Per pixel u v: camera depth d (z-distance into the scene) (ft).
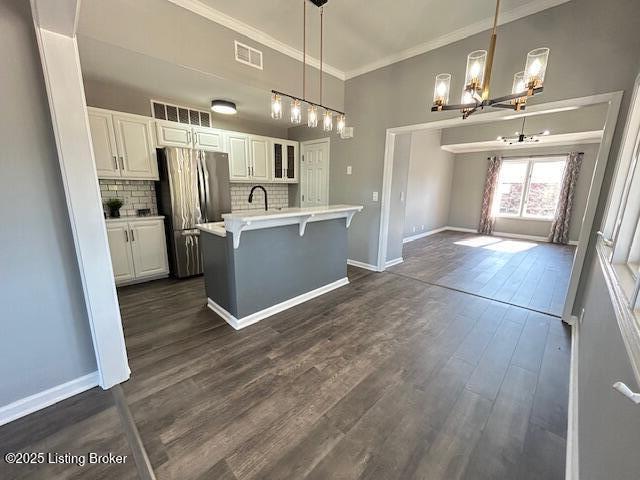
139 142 11.00
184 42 8.19
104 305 5.54
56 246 5.19
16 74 4.50
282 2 8.10
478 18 8.91
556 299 10.50
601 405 3.42
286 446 4.50
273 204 17.66
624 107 7.08
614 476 2.44
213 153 12.50
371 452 4.40
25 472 4.09
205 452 4.38
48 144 4.91
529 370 6.41
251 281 8.30
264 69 10.21
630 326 2.82
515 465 4.20
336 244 11.19
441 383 5.97
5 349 4.84
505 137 19.85
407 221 21.93
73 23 4.46
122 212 11.66
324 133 15.31
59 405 5.31
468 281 12.46
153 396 5.55
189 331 7.99
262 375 6.18
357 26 9.34
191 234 12.08
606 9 7.09
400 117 11.87
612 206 6.37
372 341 7.56
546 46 8.05
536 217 23.06
